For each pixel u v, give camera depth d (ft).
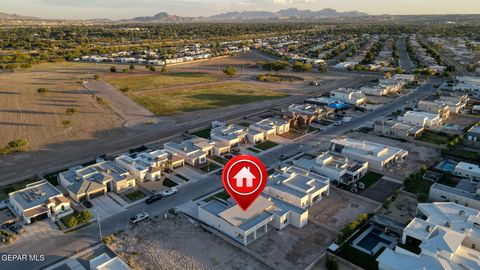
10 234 233.55
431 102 519.19
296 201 267.18
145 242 230.27
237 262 212.02
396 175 322.14
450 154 365.20
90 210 266.98
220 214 237.66
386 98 597.52
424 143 394.11
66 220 250.57
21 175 319.47
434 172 324.39
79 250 221.66
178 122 471.62
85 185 283.38
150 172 311.68
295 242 230.27
